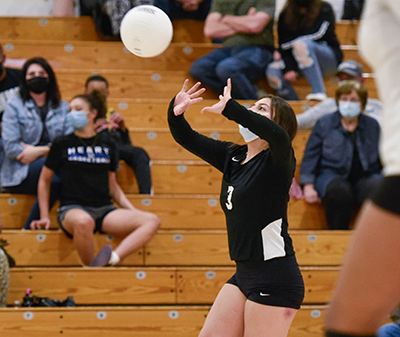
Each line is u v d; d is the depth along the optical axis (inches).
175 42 632.4
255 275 221.5
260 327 218.5
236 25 546.6
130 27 239.5
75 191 390.6
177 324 335.9
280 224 222.4
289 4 555.8
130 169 446.9
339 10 695.1
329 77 567.5
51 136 449.1
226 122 516.7
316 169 450.3
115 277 366.3
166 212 424.8
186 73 559.8
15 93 479.2
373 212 119.6
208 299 371.2
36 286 362.3
